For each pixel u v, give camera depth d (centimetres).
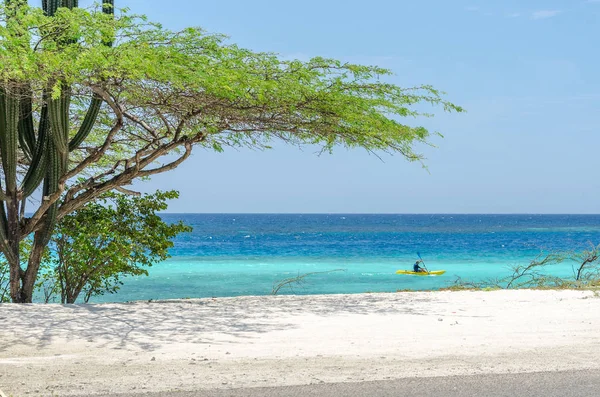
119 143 1587
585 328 884
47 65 986
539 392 546
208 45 1148
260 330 878
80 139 1269
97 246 1370
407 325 919
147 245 1405
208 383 570
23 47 977
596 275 1814
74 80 1034
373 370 625
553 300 1198
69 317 965
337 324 930
